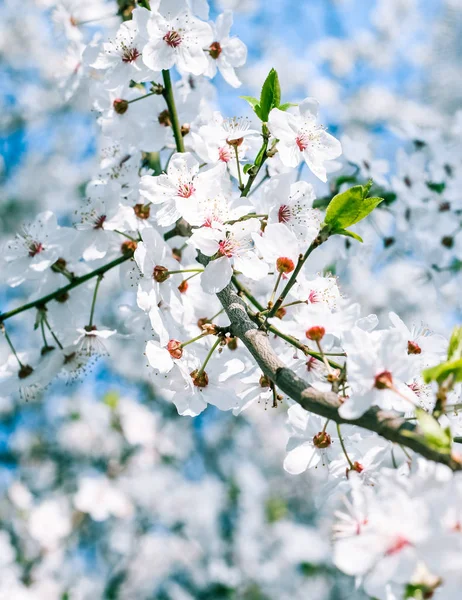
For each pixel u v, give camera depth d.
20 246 0.39
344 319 0.31
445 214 0.49
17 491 0.70
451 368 0.28
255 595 0.82
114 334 0.37
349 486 0.33
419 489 0.27
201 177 0.34
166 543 0.81
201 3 0.40
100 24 0.46
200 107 0.40
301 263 0.31
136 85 0.41
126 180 0.39
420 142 0.50
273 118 0.34
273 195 0.34
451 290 0.53
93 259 0.38
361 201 0.31
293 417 0.34
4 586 0.62
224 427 0.94
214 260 0.32
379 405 0.29
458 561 0.26
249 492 0.89
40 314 0.39
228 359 0.34
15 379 0.39
